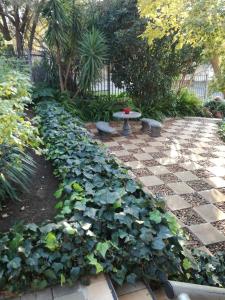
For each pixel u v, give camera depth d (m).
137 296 1.69
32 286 1.67
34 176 3.04
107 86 7.79
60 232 1.87
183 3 3.39
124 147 5.25
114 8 6.93
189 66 7.77
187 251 2.07
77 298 1.60
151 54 6.98
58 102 6.78
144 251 1.83
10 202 2.54
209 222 2.83
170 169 4.20
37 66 7.70
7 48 7.64
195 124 7.22
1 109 2.26
